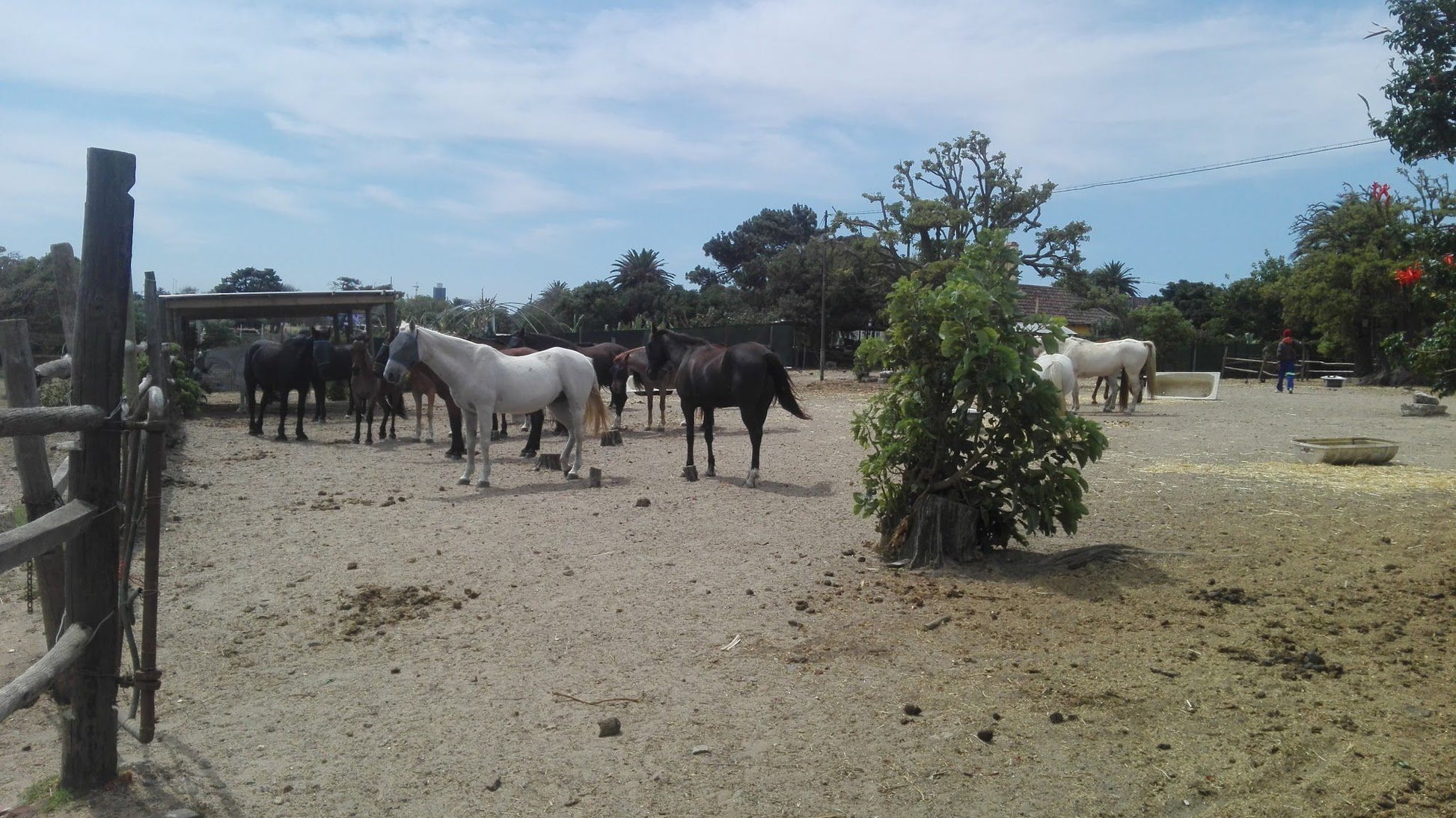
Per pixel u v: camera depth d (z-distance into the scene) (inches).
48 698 174.7
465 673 185.2
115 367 134.7
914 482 269.0
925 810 131.5
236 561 270.7
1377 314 1299.2
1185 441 538.6
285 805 133.9
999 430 259.3
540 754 149.6
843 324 1904.5
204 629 211.2
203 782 140.3
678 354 458.0
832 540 297.0
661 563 267.7
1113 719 159.5
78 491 134.4
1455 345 218.4
